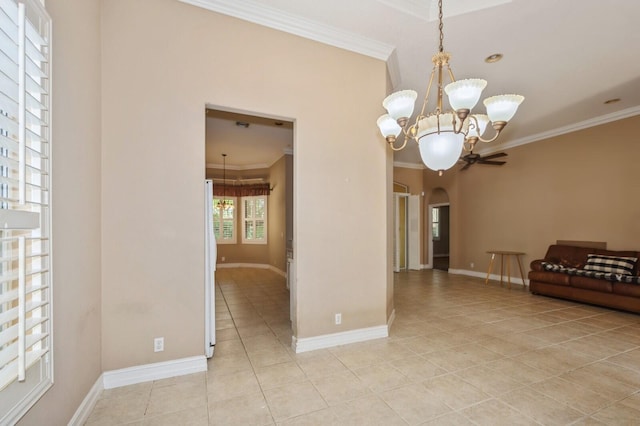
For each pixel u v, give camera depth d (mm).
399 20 2791
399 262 8312
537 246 6031
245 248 8891
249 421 1865
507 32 2930
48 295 1465
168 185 2410
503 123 1943
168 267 2402
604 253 4809
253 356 2785
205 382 2316
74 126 1820
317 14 2730
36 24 1402
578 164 5391
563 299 4938
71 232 1771
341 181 3096
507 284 6285
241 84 2658
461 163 7438
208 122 5207
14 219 1223
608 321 3814
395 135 2334
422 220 8734
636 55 3307
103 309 2223
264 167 8750
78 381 1837
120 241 2273
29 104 1365
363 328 3180
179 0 2463
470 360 2703
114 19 2275
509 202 6570
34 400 1331
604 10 2598
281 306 4551
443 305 4598
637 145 4652
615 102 4516
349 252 3123
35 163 1439
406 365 2604
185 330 2447
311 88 2957
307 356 2783
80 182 1896
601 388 2244
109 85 2256
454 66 3578
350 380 2354
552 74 3736
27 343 1285
